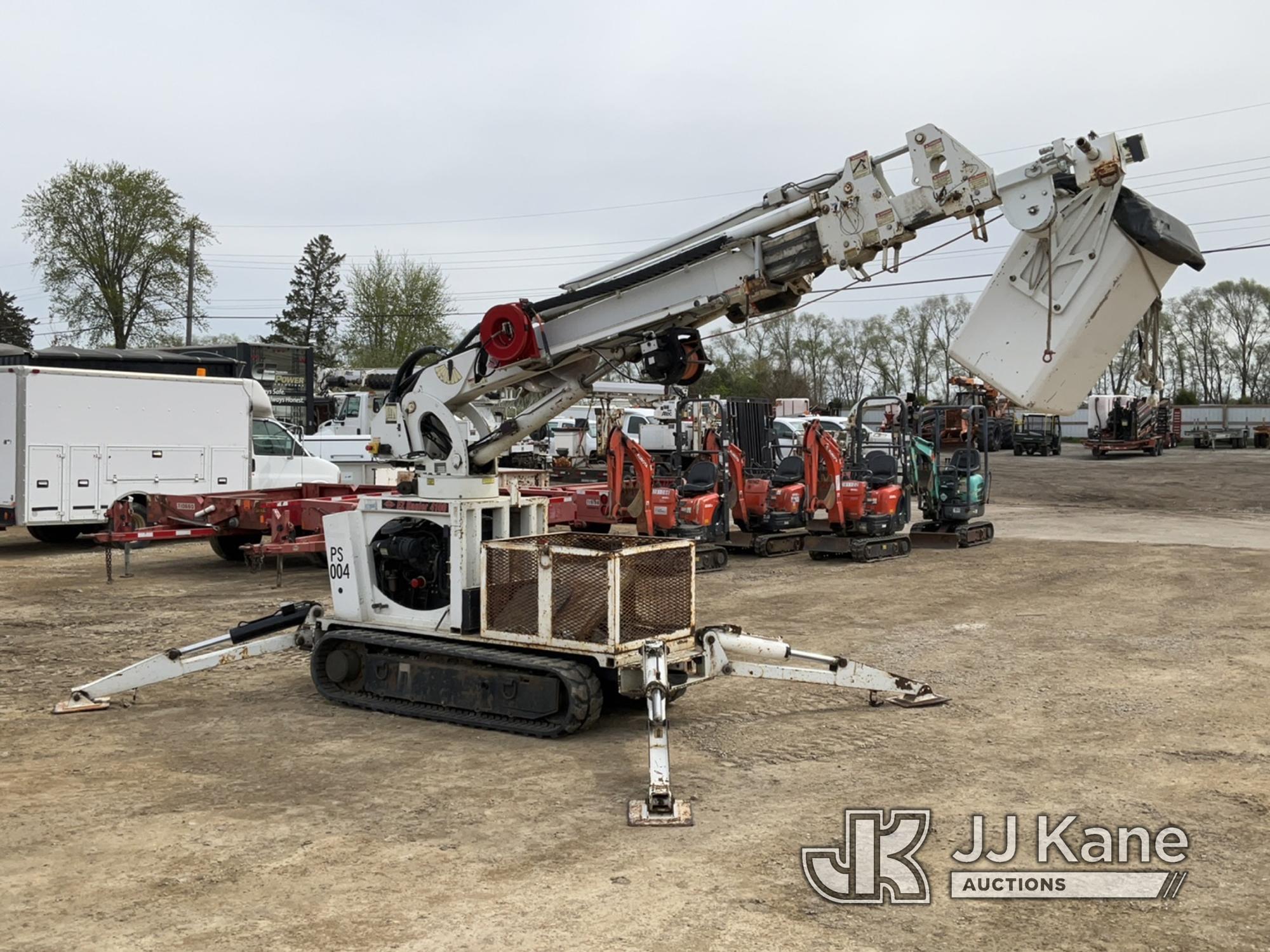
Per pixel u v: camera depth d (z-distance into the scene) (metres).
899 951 3.95
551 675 6.65
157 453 16.77
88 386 16.03
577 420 30.53
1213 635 10.17
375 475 17.17
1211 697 7.82
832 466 15.94
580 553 6.61
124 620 10.93
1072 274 6.77
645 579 6.79
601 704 6.71
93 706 7.41
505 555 6.93
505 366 7.80
